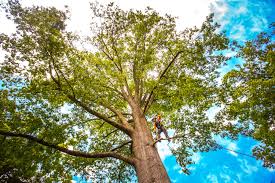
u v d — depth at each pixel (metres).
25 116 9.88
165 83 12.13
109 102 13.29
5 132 8.52
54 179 10.89
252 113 12.66
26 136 8.70
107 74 13.78
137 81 14.47
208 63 12.86
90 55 14.08
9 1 9.31
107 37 14.20
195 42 12.10
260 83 11.74
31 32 9.46
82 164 11.92
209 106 11.98
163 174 7.98
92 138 13.53
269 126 12.70
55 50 9.68
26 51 9.44
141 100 13.65
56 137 9.66
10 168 10.36
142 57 13.67
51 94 10.42
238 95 12.28
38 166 10.31
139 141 9.61
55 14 10.01
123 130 10.66
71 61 10.35
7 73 9.52
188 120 12.45
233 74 12.88
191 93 11.13
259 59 13.84
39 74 9.88
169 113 14.07
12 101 9.95
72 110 12.38
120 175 14.22
